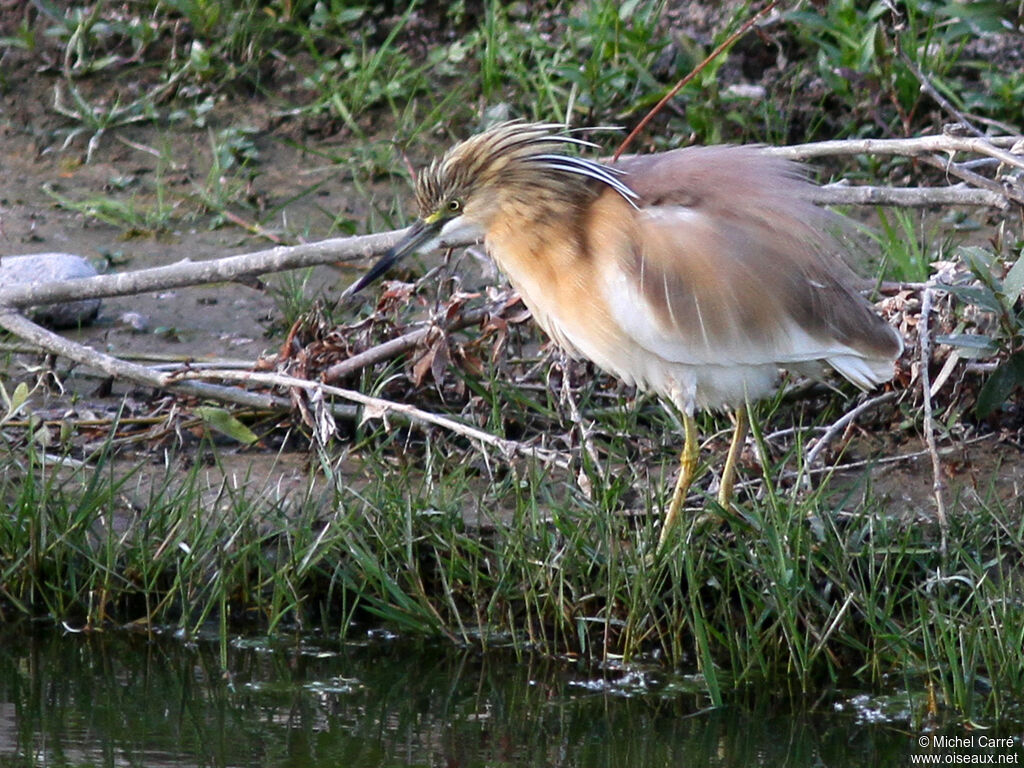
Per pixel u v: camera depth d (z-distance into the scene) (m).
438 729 8.55
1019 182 10.94
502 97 15.51
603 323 9.52
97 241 13.74
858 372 9.52
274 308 12.96
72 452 10.70
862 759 8.17
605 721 8.60
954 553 9.20
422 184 9.80
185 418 10.99
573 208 9.45
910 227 12.58
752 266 9.23
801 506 9.13
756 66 15.59
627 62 15.18
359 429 10.69
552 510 9.37
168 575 9.81
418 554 9.70
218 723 8.61
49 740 8.39
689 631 9.26
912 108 14.62
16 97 15.85
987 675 8.82
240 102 15.91
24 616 9.66
